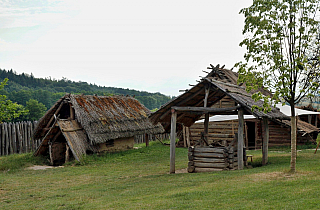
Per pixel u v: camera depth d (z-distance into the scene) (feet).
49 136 70.69
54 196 35.27
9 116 106.22
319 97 37.32
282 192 26.40
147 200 28.76
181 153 75.82
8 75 366.43
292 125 36.22
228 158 45.60
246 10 36.60
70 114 75.56
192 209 24.16
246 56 35.94
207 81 47.93
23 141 86.89
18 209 29.96
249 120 86.74
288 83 33.47
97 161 65.92
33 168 60.95
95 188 38.81
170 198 28.66
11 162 63.98
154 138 126.72
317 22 34.06
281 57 34.27
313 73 33.91
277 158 56.34
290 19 34.96
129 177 46.50
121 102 91.40
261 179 33.40
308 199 23.38
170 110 53.01
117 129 77.15
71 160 68.18
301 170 36.68
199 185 34.12
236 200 25.54
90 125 71.26
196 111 51.16
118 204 28.37
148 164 60.64
